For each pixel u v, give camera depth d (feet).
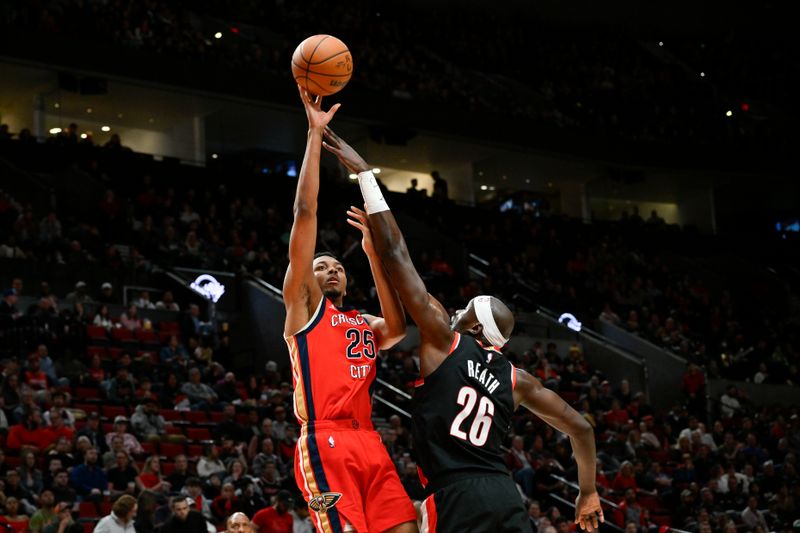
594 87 158.20
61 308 78.64
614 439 78.13
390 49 143.02
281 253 102.27
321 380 19.03
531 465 68.33
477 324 19.56
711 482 74.64
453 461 18.04
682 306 126.00
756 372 115.44
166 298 85.30
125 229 95.20
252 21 134.31
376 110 129.18
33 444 54.03
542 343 103.14
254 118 126.82
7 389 58.65
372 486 18.88
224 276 91.40
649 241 143.84
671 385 106.93
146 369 69.46
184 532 40.52
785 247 150.82
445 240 118.93
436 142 137.80
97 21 111.65
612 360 107.55
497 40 160.04
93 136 120.67
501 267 118.93
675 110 159.33
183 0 129.39
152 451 57.82
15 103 116.26
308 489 18.76
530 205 147.64
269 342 88.53
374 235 19.08
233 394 70.08
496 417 18.45
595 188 158.61
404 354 82.58
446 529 17.72
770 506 73.82
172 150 124.16
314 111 19.88
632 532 60.90
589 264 126.62
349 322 19.58
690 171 151.53
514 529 17.63
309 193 19.22
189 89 116.06
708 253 148.25
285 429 62.08
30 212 88.79
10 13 107.04
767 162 153.28
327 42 19.60
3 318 70.18
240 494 50.67
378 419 72.08
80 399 62.69
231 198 113.39
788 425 91.81
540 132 141.49
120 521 41.45
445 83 142.31
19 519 44.73
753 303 138.10
